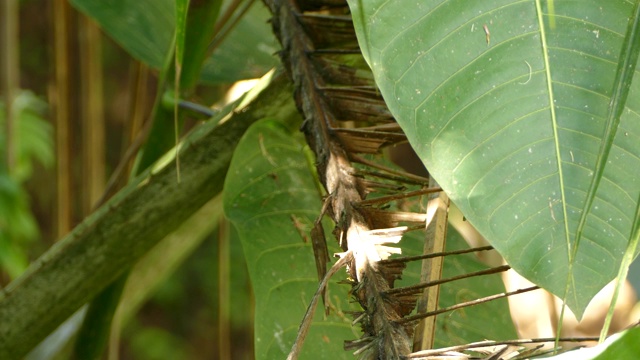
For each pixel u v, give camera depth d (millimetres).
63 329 2209
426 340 1136
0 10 2643
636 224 999
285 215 1462
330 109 1354
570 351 1009
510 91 1090
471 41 1100
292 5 1462
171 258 2215
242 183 1486
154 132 1799
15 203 4613
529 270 1068
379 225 1206
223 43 2109
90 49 2568
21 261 4617
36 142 6066
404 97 1100
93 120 2555
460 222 2182
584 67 1085
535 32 1094
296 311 1384
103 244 1689
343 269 1422
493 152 1084
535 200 1075
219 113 1639
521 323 1920
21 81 9273
